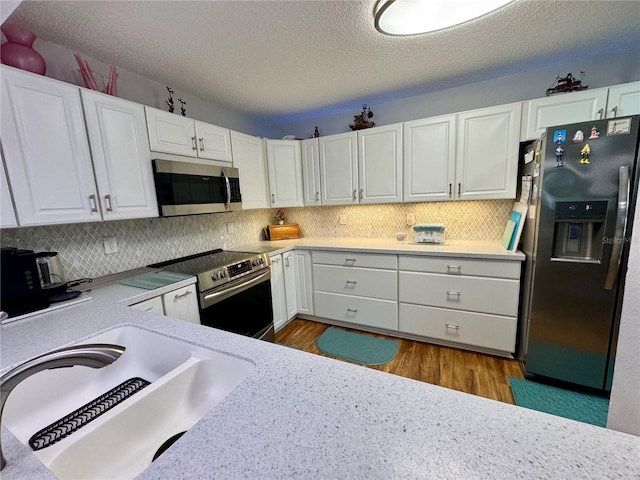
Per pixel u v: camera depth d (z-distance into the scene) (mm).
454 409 582
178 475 461
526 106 2094
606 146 1566
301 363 790
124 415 745
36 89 1333
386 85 2449
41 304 1328
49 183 1388
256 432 542
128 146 1722
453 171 2391
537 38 1781
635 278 466
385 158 2656
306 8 1396
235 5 1356
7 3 1029
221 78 2166
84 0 1271
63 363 586
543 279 1821
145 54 1778
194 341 961
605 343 1713
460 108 2570
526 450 474
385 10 1348
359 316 2738
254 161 2781
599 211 1618
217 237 2783
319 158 2984
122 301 1423
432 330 2430
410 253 2406
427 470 445
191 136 2119
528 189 2021
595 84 2111
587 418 1594
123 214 1700
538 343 1893
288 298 2891
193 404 899
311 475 448
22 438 865
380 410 589
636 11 1519
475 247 2357
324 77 2229
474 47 1862
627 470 431
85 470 668
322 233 3480
